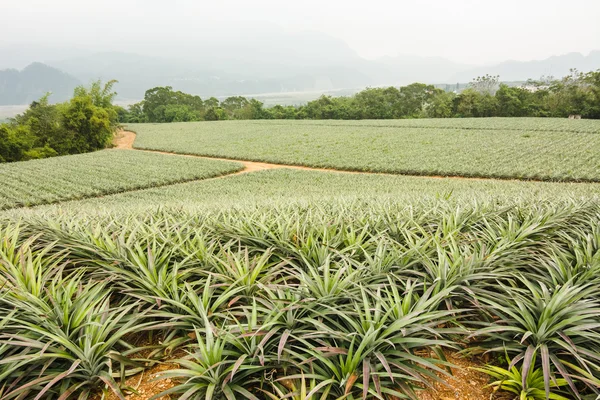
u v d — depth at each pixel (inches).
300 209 278.7
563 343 99.0
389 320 110.2
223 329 105.3
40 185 1119.6
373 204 286.2
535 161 1257.4
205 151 1841.8
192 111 5108.3
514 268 151.2
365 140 2012.8
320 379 93.6
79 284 149.9
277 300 117.8
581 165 1170.6
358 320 116.9
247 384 102.0
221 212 260.2
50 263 176.9
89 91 2864.2
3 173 1328.7
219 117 4795.8
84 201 960.3
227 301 136.3
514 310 118.6
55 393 102.1
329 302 120.8
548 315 110.6
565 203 264.7
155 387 105.4
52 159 1674.5
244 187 1080.2
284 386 100.7
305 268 160.7
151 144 2207.2
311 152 1715.1
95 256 176.6
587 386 101.7
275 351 109.7
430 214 232.2
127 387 98.3
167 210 285.3
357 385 88.2
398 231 196.5
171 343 111.7
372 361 99.7
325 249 160.9
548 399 87.0
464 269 139.5
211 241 186.4
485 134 1974.7
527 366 94.3
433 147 1679.4
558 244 179.9
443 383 96.8
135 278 143.6
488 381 108.0
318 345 113.3
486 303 128.6
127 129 3341.5
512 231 187.0
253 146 1978.3
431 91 4488.2
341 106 4653.1
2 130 2036.2
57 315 115.7
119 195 1023.0
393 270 150.6
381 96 4537.4
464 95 3850.9
